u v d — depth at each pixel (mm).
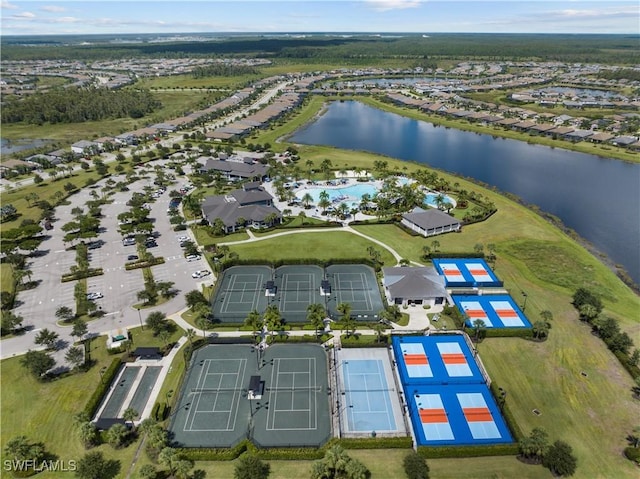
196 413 89125
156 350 102938
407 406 90125
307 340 109438
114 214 188000
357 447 81500
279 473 76312
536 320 117375
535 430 79000
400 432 85500
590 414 88438
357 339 110625
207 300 125562
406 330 113875
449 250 153625
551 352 105688
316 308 111562
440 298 124562
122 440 82375
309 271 142125
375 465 77938
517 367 101000
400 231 169000
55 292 130875
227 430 85500
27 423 86062
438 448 79188
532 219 178875
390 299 125438
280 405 91438
